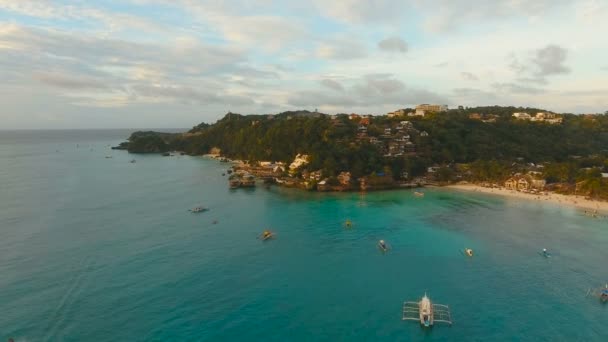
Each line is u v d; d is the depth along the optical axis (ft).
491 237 367.86
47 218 418.51
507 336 208.54
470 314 229.45
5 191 575.79
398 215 449.48
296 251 327.47
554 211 469.16
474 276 280.72
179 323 216.33
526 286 265.54
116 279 267.59
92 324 213.46
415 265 299.99
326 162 639.76
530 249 335.88
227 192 586.86
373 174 626.64
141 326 212.84
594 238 366.22
